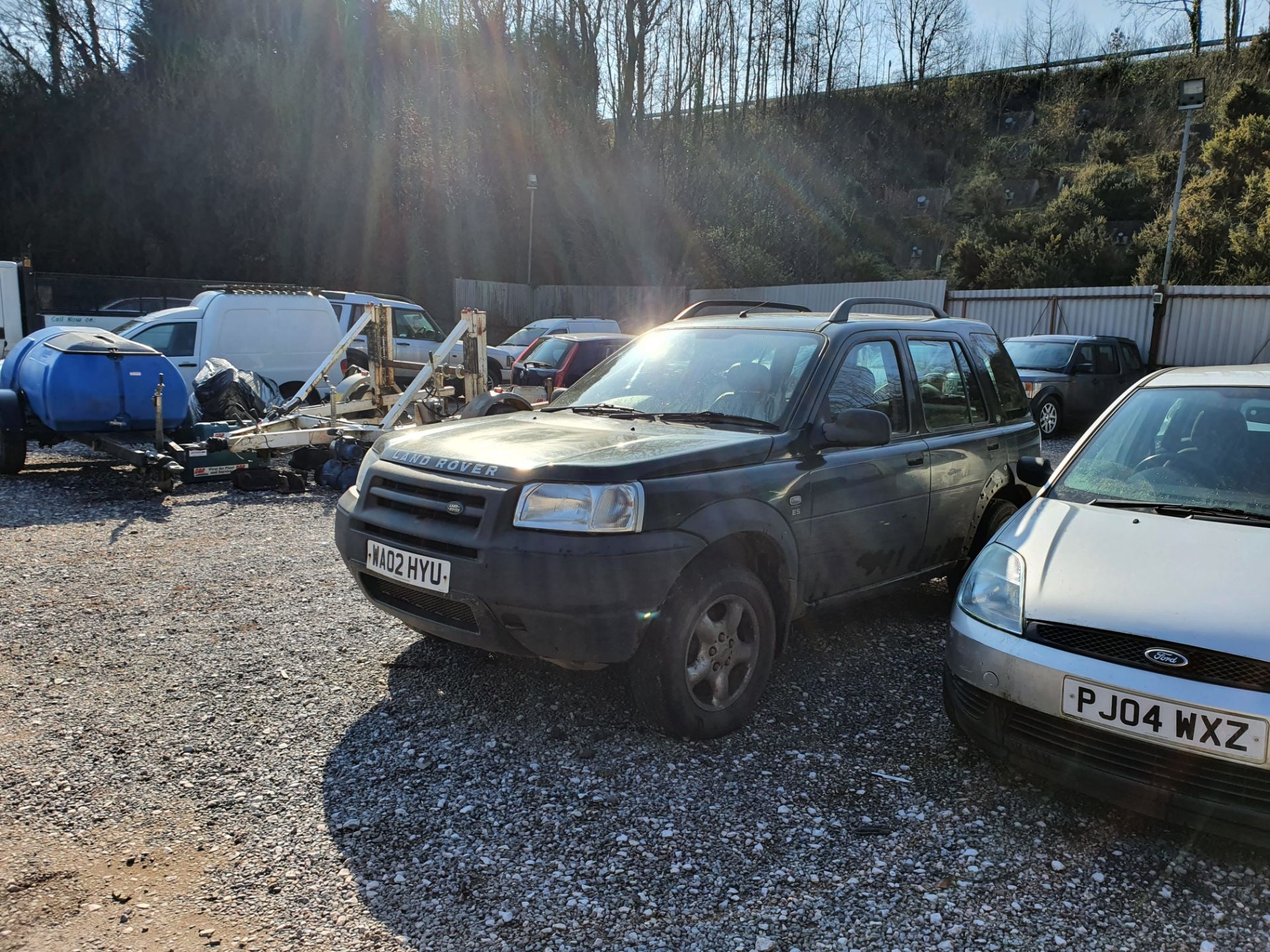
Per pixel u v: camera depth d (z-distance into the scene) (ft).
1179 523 10.63
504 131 110.11
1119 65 140.87
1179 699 8.48
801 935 7.86
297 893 8.36
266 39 103.86
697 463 11.22
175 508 25.58
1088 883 8.66
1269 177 68.33
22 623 15.47
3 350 55.57
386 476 12.05
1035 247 76.33
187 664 13.85
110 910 8.05
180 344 37.81
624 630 10.32
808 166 126.72
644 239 102.58
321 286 94.58
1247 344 51.78
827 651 15.05
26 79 94.17
